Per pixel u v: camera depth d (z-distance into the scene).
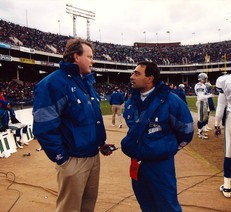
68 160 2.67
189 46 76.31
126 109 3.08
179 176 5.49
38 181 5.45
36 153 8.11
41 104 2.48
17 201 4.47
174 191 2.89
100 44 66.19
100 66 59.62
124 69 62.88
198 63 66.12
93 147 2.78
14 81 40.22
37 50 41.16
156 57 69.19
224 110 4.41
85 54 2.72
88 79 2.87
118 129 13.00
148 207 3.09
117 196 4.54
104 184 5.15
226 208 3.98
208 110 9.85
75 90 2.64
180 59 69.44
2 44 33.94
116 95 13.65
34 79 50.56
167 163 2.88
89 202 3.12
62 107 2.58
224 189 4.43
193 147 8.29
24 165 6.76
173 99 2.82
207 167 6.10
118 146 8.88
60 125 2.65
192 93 56.41
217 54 66.69
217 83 4.38
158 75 2.84
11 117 9.20
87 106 2.71
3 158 7.57
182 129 2.89
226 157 4.38
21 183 5.34
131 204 4.21
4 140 8.09
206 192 4.60
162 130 2.80
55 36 53.25
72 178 2.68
